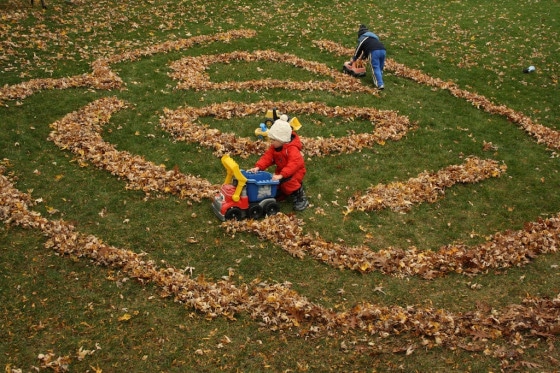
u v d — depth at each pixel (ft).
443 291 24.48
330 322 21.86
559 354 21.04
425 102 45.68
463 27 66.23
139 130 36.88
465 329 21.94
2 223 26.11
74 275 23.38
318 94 45.32
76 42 51.98
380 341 21.35
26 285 22.58
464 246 27.58
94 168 31.83
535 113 45.70
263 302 22.43
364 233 28.27
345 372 19.86
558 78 53.16
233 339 20.89
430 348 21.06
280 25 61.87
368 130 39.96
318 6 70.08
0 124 35.47
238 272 24.54
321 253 25.91
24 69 44.65
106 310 21.72
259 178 28.50
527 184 34.60
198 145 35.65
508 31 65.62
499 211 31.42
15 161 31.63
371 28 63.52
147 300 22.41
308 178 32.86
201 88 44.39
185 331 21.07
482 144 39.29
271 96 44.21
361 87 46.91
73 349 19.89
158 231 26.78
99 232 26.40
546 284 25.40
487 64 55.57
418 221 29.81
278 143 28.09
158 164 33.01
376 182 33.19
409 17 68.69
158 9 63.87
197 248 25.82
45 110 38.22
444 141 39.17
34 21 55.83
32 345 19.86
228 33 57.41
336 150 36.29
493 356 20.76
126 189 30.07
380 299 23.75
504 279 25.53
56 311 21.45
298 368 19.89
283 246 26.20
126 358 19.72
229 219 27.58
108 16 59.82
